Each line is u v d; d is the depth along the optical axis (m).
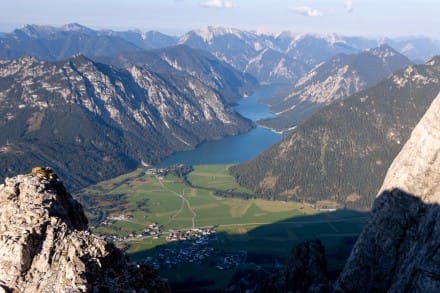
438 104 125.25
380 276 119.69
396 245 119.19
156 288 62.47
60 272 56.56
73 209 73.44
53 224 62.25
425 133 124.31
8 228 62.66
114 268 59.50
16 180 71.12
